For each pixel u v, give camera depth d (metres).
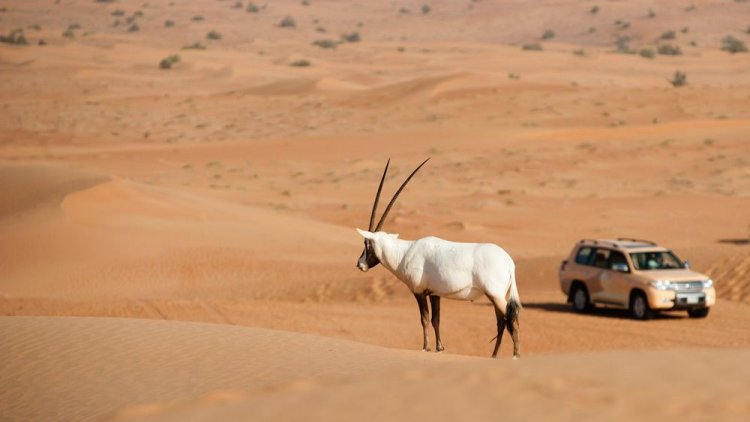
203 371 40.59
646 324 74.06
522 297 91.31
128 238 125.94
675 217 159.88
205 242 127.94
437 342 48.56
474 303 86.50
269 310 80.06
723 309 80.69
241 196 189.12
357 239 143.62
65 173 153.25
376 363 41.75
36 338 46.94
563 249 134.75
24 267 115.62
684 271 77.56
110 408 35.62
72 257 118.50
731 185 192.38
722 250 99.69
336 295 98.69
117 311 79.31
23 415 35.88
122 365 41.88
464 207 171.75
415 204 175.75
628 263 77.44
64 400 37.25
